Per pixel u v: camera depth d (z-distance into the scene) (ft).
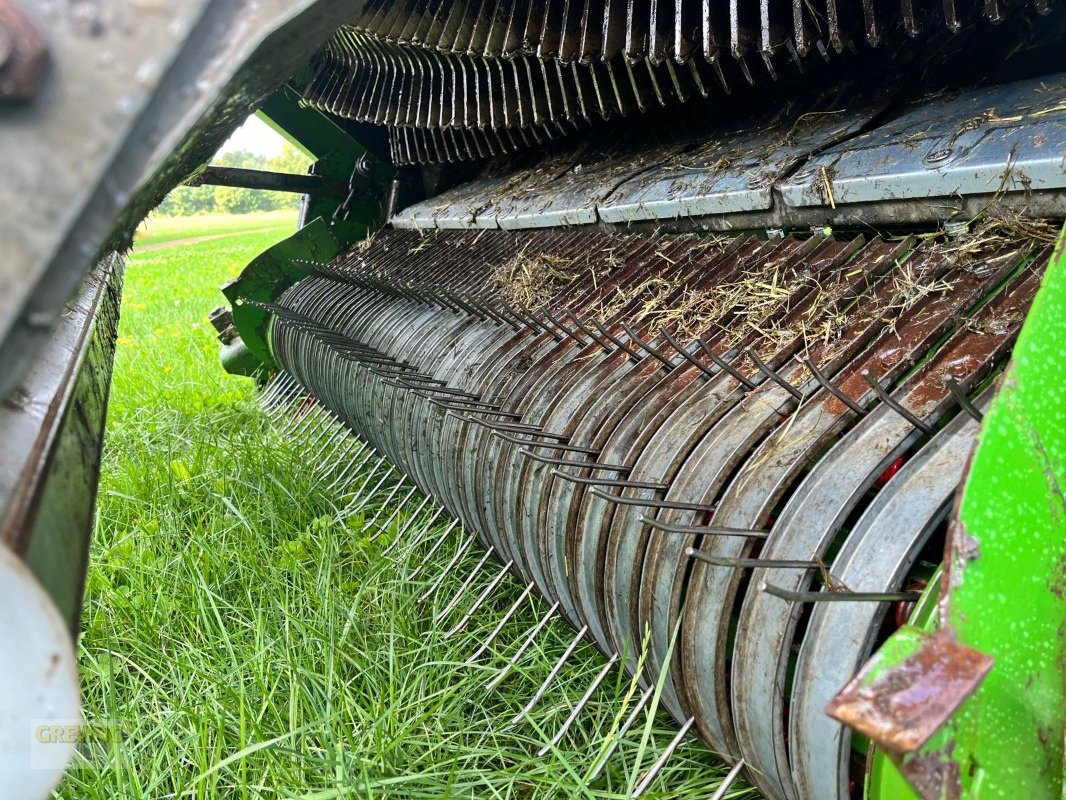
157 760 8.68
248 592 11.66
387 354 14.88
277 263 21.83
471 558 12.69
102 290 7.49
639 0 11.75
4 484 3.13
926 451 5.97
